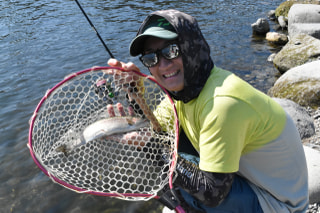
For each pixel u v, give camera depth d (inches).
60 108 179.3
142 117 108.2
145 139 110.4
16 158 171.3
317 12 399.9
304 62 278.5
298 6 420.8
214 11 513.3
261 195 89.3
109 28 430.9
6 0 626.8
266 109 77.3
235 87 74.4
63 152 109.3
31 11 537.0
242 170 89.0
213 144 75.4
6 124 203.5
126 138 107.3
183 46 74.5
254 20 468.4
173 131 104.3
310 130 178.1
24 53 343.9
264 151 82.1
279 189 87.0
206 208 92.0
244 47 358.3
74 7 558.9
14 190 151.1
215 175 76.9
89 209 139.2
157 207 137.9
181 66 78.8
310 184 125.6
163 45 77.6
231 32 411.2
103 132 104.2
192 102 83.6
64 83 93.7
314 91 211.2
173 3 569.3
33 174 160.4
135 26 437.4
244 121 74.0
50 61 318.7
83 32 415.2
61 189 150.6
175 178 86.4
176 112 90.8
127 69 91.8
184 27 74.2
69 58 325.7
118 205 140.4
